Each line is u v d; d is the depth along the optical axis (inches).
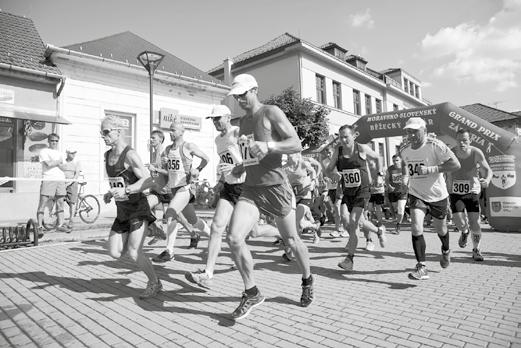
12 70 436.1
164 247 281.6
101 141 515.5
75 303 148.3
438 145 167.5
